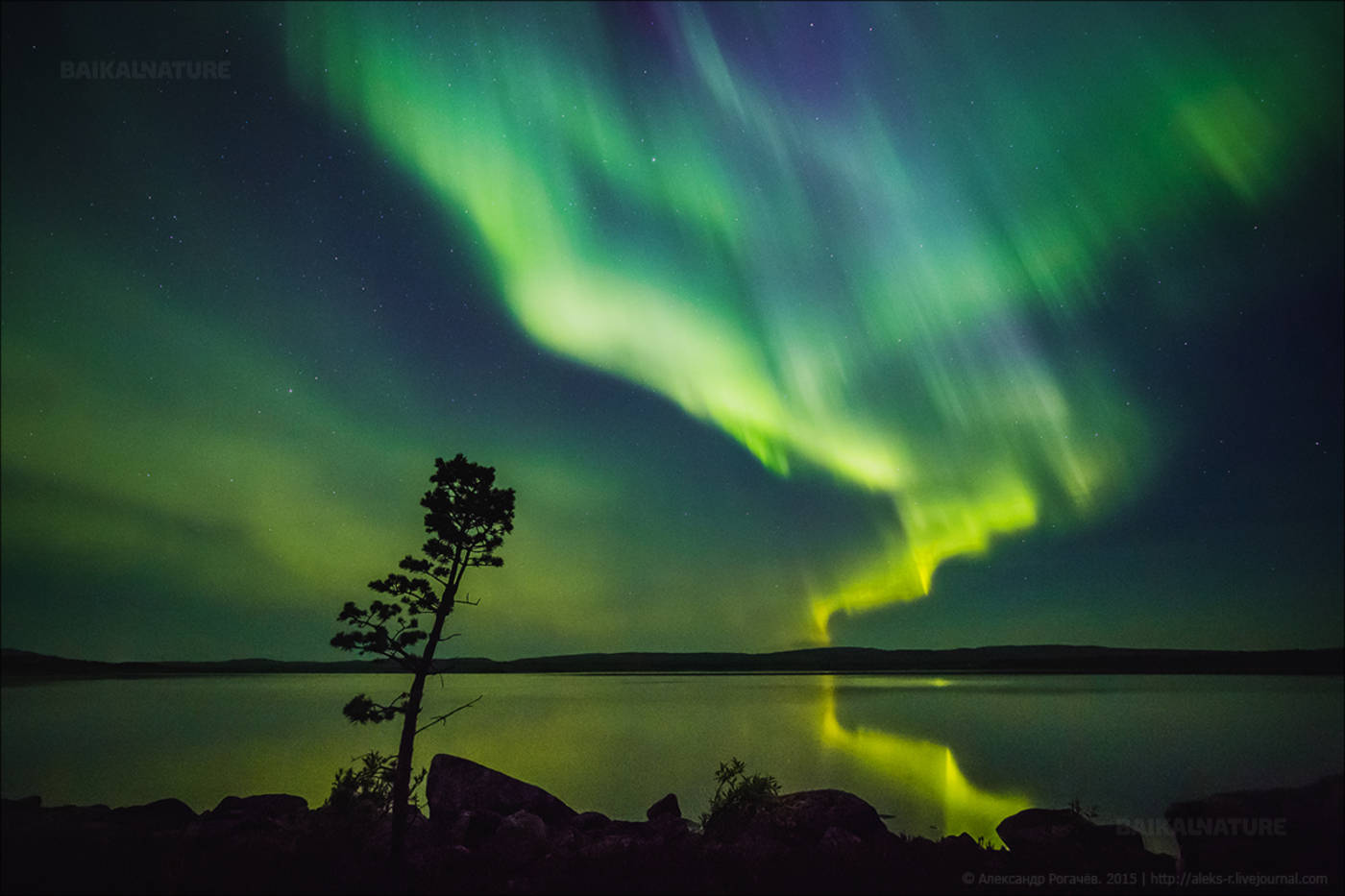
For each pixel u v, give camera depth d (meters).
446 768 28.08
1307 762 53.72
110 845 19.47
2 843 19.22
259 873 17.27
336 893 16.08
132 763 59.84
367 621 18.08
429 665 18.48
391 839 18.89
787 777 54.50
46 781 49.47
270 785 47.53
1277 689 197.25
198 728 95.56
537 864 19.20
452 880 17.45
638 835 24.22
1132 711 124.50
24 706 141.00
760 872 17.88
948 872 18.19
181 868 17.66
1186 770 52.69
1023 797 44.53
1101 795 44.16
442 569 18.64
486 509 18.53
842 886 16.75
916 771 57.03
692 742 79.44
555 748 73.62
